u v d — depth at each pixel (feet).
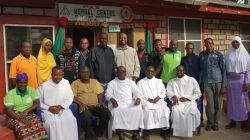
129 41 25.04
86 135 17.75
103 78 19.19
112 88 19.21
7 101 16.06
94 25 22.41
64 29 21.03
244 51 20.33
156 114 18.99
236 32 35.09
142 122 18.72
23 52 17.38
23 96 16.52
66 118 16.61
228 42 34.09
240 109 20.71
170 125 19.89
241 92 20.57
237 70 20.33
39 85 17.80
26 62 17.39
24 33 19.66
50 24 20.54
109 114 18.25
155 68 21.44
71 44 18.75
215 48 32.60
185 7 26.40
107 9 23.00
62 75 17.57
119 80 19.35
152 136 19.88
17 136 15.52
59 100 17.38
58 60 18.80
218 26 32.76
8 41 19.06
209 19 31.71
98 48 19.13
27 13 19.62
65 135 16.47
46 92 17.25
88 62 19.08
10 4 18.83
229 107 21.22
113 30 23.63
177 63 21.07
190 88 20.34
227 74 20.94
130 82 19.51
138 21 25.31
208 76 20.24
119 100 19.08
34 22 19.90
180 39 29.01
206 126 21.42
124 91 19.22
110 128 18.60
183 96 20.27
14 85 17.28
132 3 22.89
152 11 26.20
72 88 18.26
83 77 18.25
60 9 20.71
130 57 19.94
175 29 28.50
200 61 20.77
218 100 20.54
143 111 19.12
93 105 18.35
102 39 19.10
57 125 16.21
